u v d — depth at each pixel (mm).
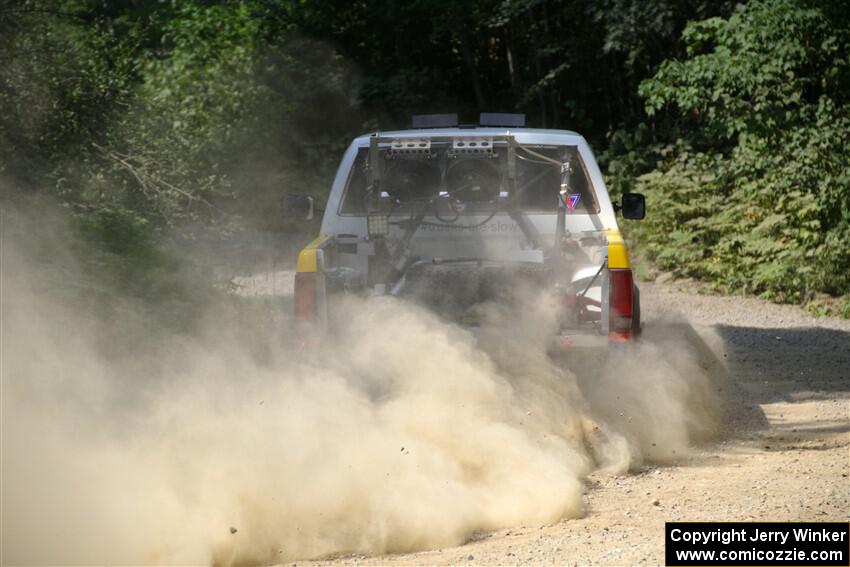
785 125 42219
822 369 26547
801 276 40062
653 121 55812
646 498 14812
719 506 14078
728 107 42500
